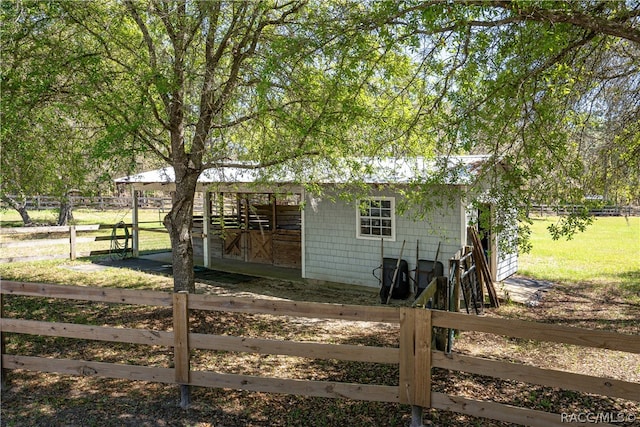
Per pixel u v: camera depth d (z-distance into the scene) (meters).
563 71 5.38
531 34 5.57
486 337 7.85
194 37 7.20
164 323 8.22
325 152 7.67
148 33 7.27
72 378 5.77
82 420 4.71
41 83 6.62
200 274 13.38
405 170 9.75
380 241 11.16
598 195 7.56
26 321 5.44
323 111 6.85
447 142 6.60
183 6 6.81
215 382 4.85
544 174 5.96
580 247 19.97
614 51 6.82
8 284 5.55
